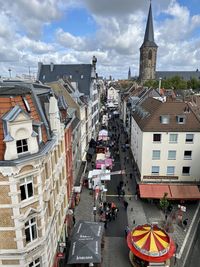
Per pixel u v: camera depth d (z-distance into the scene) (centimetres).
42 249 1933
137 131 4709
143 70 16838
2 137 1609
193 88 12250
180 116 3959
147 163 4094
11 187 1628
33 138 1692
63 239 2792
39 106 2089
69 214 3103
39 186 1803
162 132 3931
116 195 4094
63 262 2661
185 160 4056
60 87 4709
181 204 3778
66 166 3041
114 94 16838
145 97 6344
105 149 5825
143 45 16512
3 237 1728
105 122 9450
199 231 3167
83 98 5631
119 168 5128
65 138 2986
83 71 6781
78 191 3822
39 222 1861
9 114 1583
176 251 2819
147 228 2756
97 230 2697
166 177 4131
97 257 2358
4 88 1966
